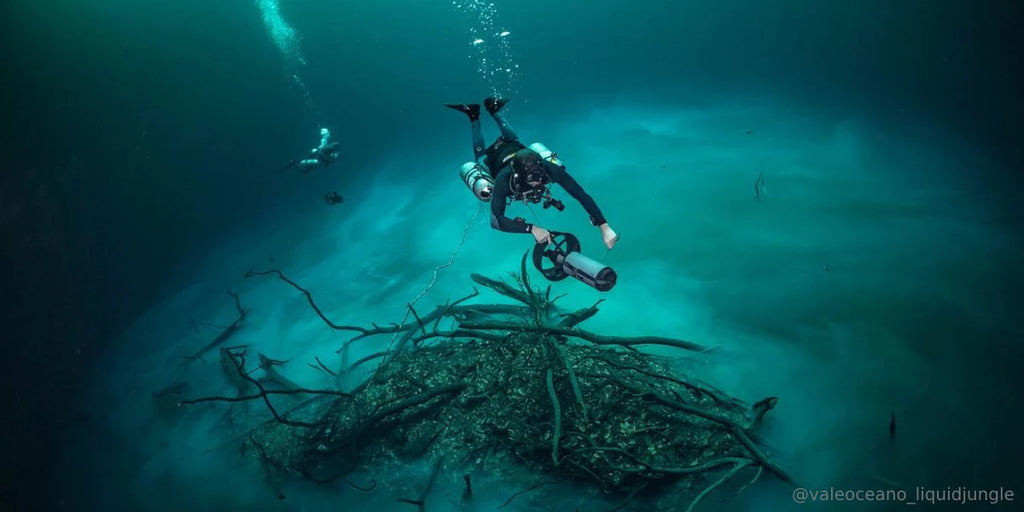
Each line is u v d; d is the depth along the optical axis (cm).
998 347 591
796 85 1552
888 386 557
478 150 461
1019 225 812
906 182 1003
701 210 1007
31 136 1398
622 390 496
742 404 516
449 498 478
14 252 1114
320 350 789
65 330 1019
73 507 638
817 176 1074
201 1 2202
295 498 525
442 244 1066
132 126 1603
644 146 1365
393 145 1611
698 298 756
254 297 1032
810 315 686
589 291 801
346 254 1120
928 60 1472
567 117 1628
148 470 639
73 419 805
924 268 747
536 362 534
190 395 746
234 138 1683
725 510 435
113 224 1298
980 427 497
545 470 466
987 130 1123
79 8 1802
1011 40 1418
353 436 513
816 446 494
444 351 596
